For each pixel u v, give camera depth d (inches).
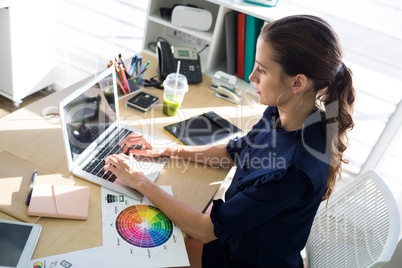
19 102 100.7
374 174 50.6
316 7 76.7
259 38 40.8
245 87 75.0
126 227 41.6
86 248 38.3
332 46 38.1
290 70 38.8
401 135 76.8
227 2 70.1
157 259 39.1
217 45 75.4
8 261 34.7
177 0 83.1
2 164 45.3
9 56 91.7
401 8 69.9
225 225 41.0
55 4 97.5
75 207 41.6
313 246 55.2
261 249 43.9
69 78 108.9
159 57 70.2
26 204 41.1
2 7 83.9
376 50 75.0
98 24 100.0
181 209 43.9
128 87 63.9
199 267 48.2
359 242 47.6
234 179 48.9
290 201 39.6
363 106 80.2
